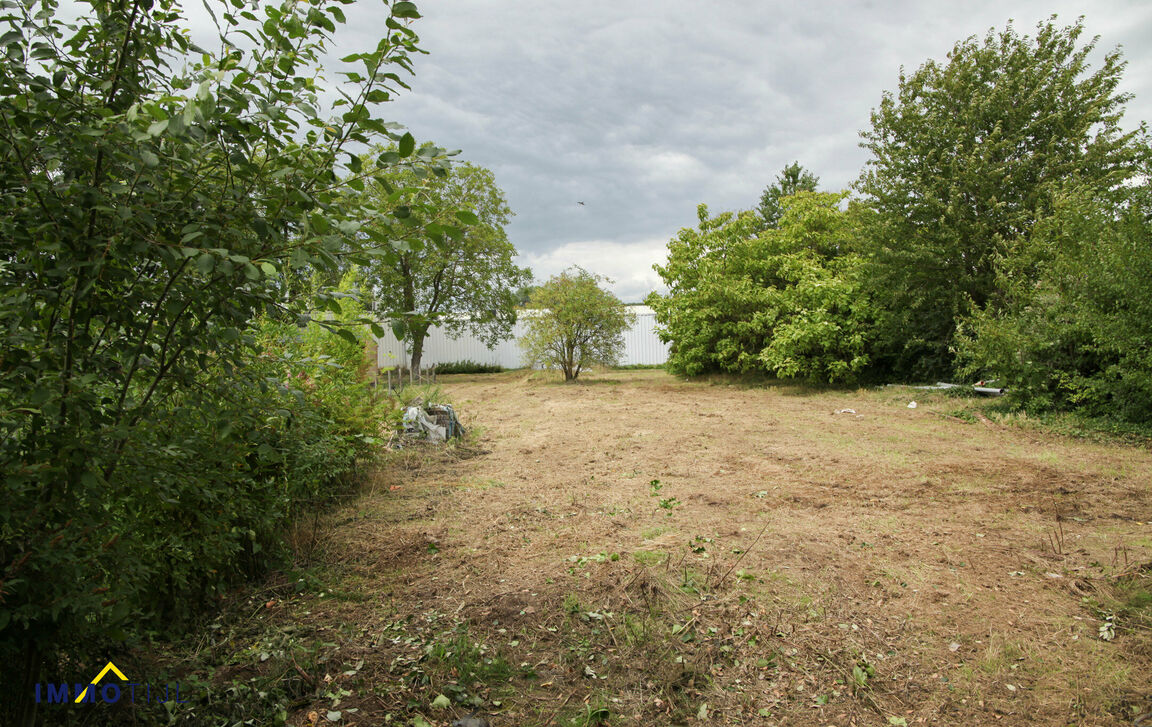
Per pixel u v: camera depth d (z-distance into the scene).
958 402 11.77
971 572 4.19
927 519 5.30
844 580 4.05
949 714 2.74
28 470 1.72
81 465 1.82
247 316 2.13
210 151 1.88
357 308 5.64
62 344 1.91
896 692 2.90
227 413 2.45
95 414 1.93
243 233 1.94
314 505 5.30
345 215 2.04
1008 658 3.16
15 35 1.73
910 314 14.26
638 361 28.91
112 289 1.99
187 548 3.13
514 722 2.67
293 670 2.96
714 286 16.92
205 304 2.02
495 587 3.96
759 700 2.85
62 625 1.96
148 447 2.13
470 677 2.97
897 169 14.34
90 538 2.00
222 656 3.10
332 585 4.04
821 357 15.66
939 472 6.92
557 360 19.48
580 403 14.02
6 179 1.72
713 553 4.48
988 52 13.98
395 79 1.99
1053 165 13.01
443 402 11.39
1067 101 13.66
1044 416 9.84
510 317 26.22
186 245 1.87
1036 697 2.84
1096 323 9.16
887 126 14.70
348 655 3.14
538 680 2.98
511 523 5.28
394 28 1.96
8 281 1.80
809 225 18.08
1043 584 4.00
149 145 1.75
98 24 2.03
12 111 1.71
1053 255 10.45
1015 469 7.02
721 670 3.07
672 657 3.13
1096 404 9.55
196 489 2.56
